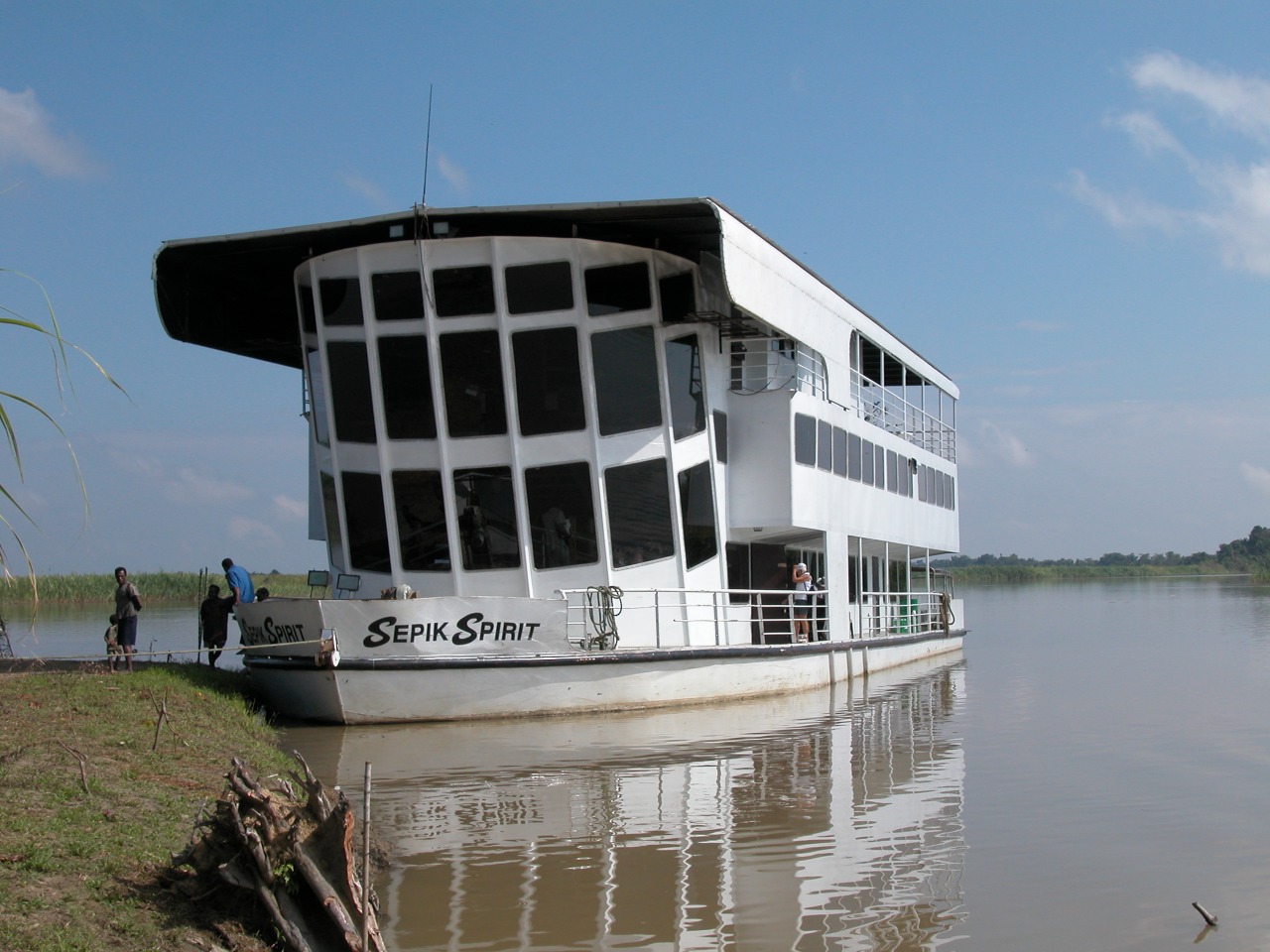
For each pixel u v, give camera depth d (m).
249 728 14.76
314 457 21.91
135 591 18.97
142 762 10.77
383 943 7.24
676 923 8.20
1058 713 19.70
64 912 6.77
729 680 19.98
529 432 18.72
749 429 21.95
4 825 8.01
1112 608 67.00
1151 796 12.59
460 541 18.77
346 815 7.42
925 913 8.55
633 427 19.25
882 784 13.07
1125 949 7.88
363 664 16.38
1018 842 10.57
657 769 13.69
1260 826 11.25
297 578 49.22
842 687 23.86
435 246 18.44
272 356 25.00
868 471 26.89
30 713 12.30
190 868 7.77
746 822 11.09
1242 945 7.98
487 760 14.09
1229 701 21.64
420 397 18.80
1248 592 101.31
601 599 18.27
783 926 8.20
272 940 7.20
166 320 20.59
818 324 23.27
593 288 18.88
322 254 19.23
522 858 9.71
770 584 25.05
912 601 35.75
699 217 18.17
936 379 35.31
